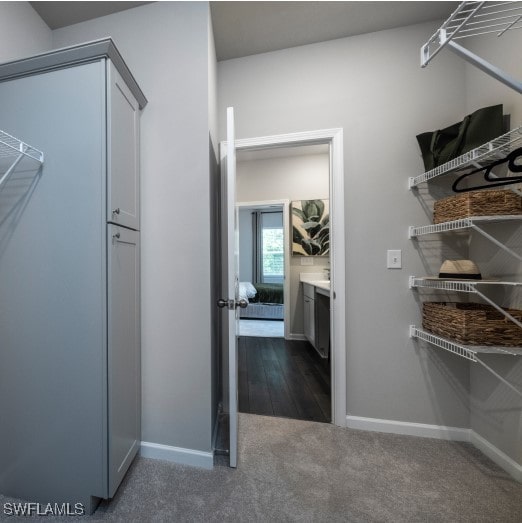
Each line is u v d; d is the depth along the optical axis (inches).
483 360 58.0
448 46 30.7
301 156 142.7
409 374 64.7
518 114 50.6
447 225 54.6
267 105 71.0
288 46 69.7
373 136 66.4
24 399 46.0
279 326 170.6
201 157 55.1
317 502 46.0
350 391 67.2
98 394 43.8
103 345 43.7
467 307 57.6
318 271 140.6
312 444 60.7
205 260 54.7
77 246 44.2
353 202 67.2
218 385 70.2
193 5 56.2
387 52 65.9
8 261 46.2
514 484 49.6
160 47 57.4
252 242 259.1
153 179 56.5
